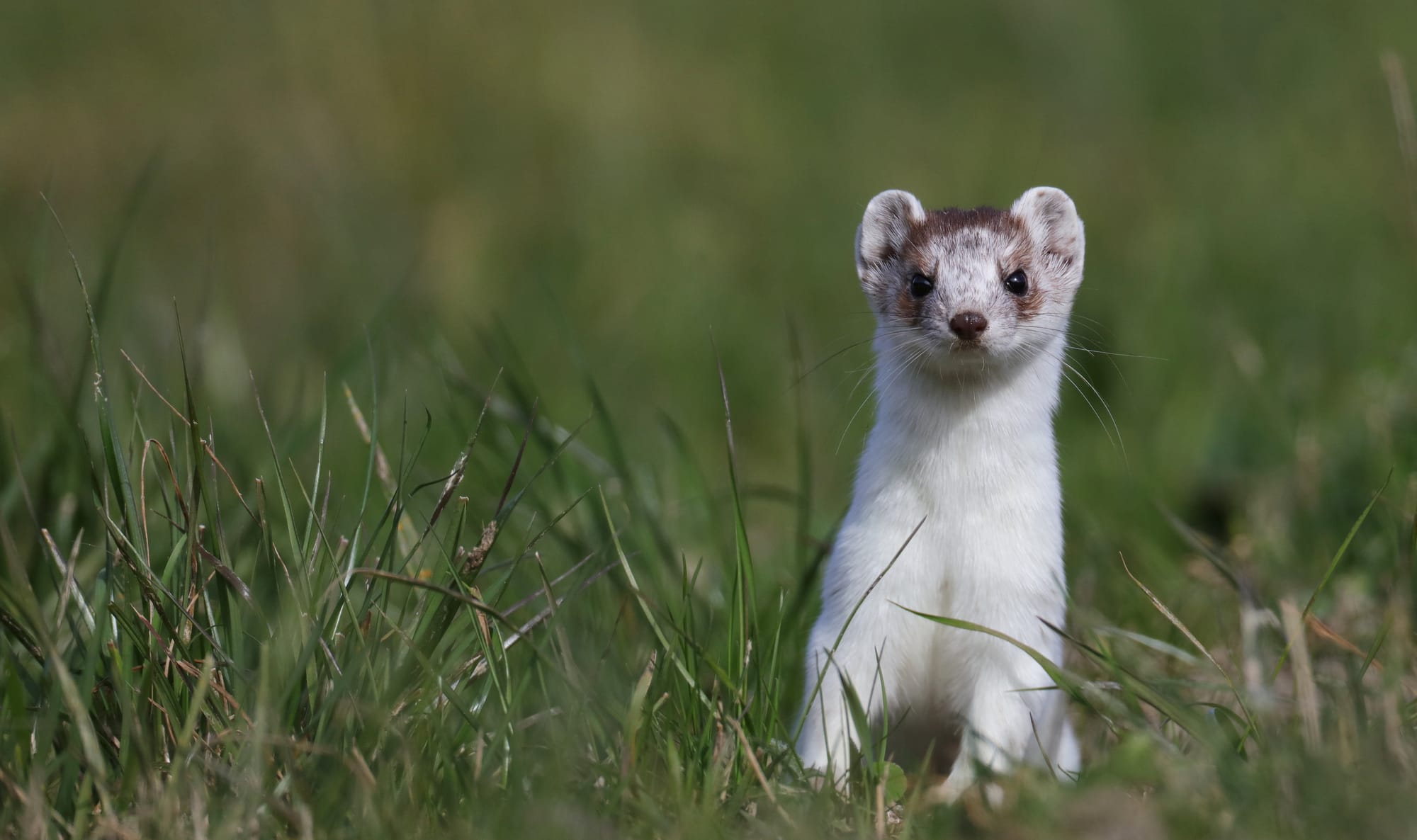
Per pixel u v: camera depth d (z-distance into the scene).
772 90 26.03
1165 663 9.88
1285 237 21.17
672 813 7.14
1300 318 18.47
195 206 21.22
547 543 11.16
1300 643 7.79
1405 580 8.65
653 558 10.20
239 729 7.28
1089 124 27.02
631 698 7.75
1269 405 14.64
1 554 9.71
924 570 8.88
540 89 23.64
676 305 19.95
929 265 9.56
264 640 8.06
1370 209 21.58
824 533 13.41
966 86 28.02
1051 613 8.95
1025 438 8.95
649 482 12.94
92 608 8.32
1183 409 16.30
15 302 17.47
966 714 9.13
